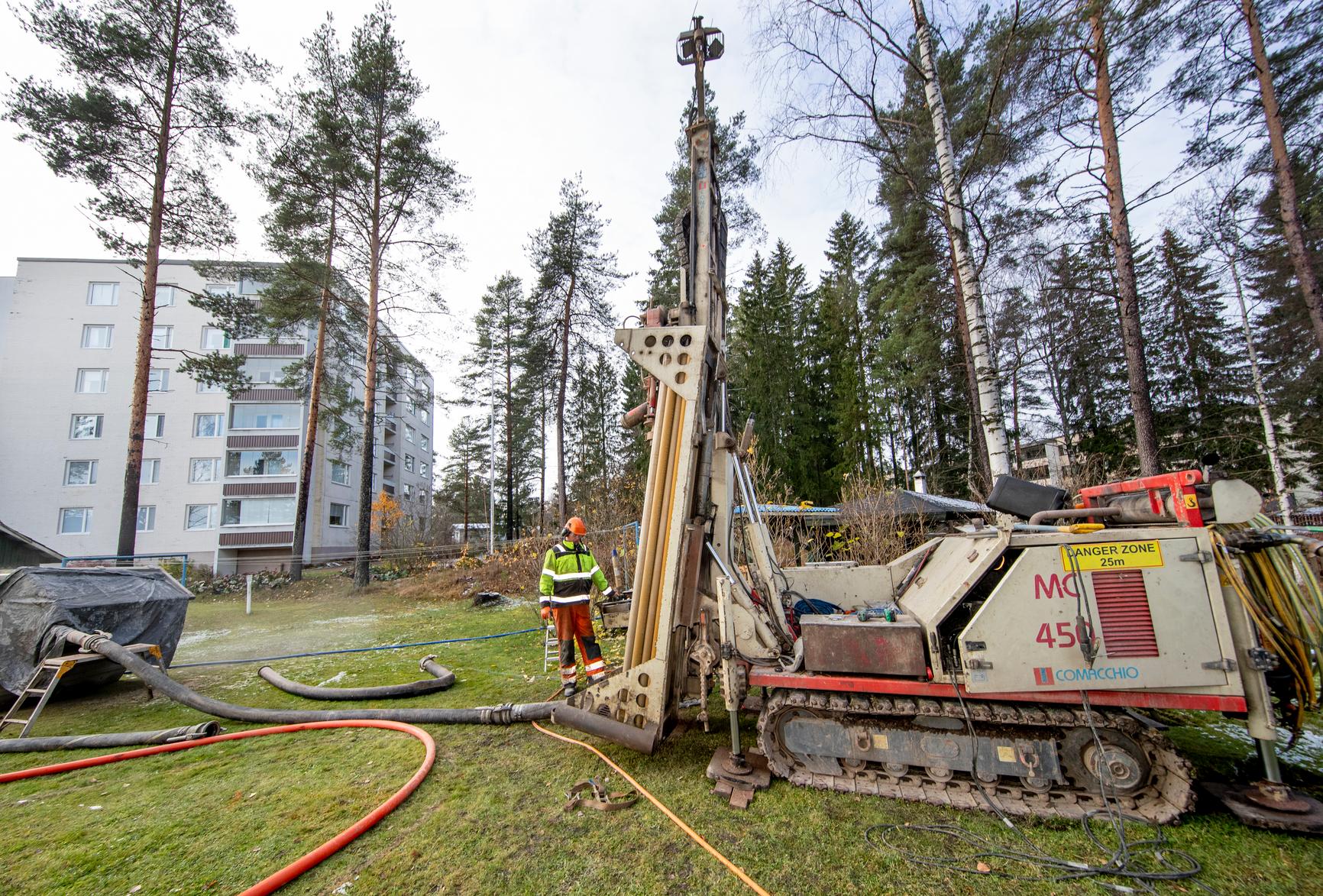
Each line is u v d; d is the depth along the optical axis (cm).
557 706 382
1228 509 269
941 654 296
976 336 710
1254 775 317
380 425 4062
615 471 3288
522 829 289
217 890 245
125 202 1422
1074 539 283
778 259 3134
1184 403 2252
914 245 1752
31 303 2806
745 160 1658
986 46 838
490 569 1550
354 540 3422
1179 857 245
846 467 2231
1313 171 1187
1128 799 281
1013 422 2256
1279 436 1798
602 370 3797
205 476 2798
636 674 363
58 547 2633
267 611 1323
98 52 1326
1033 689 278
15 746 427
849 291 1355
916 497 1238
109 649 511
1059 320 2095
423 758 385
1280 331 1727
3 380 2727
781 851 262
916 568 417
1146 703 272
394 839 282
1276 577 279
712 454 422
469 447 4188
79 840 292
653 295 2361
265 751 414
